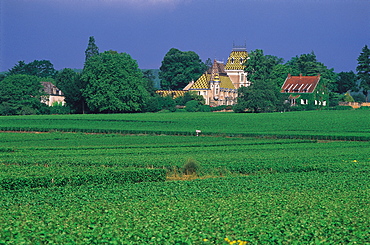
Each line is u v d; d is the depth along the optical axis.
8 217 31.84
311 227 29.83
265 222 31.16
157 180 55.28
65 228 29.62
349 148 86.19
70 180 49.22
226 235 28.64
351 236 28.41
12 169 53.75
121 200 38.62
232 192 42.38
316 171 57.53
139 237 28.30
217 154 75.38
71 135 115.19
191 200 38.56
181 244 27.56
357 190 43.03
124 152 79.75
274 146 90.38
